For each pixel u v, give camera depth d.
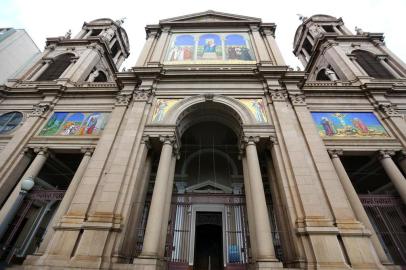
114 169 10.77
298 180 10.30
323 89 15.45
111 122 13.18
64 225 9.24
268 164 12.98
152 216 9.88
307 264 8.34
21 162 13.25
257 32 19.86
